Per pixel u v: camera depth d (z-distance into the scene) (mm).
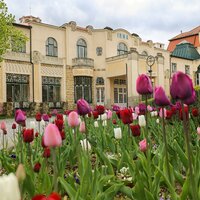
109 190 2535
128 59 36719
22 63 32375
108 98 38938
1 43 22031
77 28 37781
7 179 1012
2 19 21891
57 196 1254
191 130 5871
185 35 56906
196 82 49281
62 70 36094
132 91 36281
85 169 2670
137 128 3654
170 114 5273
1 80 30375
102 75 39188
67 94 36344
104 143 5199
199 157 2961
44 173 2727
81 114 3316
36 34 33969
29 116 30797
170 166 2818
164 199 2990
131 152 4059
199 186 2459
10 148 5941
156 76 40406
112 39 40219
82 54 38250
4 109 30266
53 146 2051
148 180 2676
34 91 33219
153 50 45406
